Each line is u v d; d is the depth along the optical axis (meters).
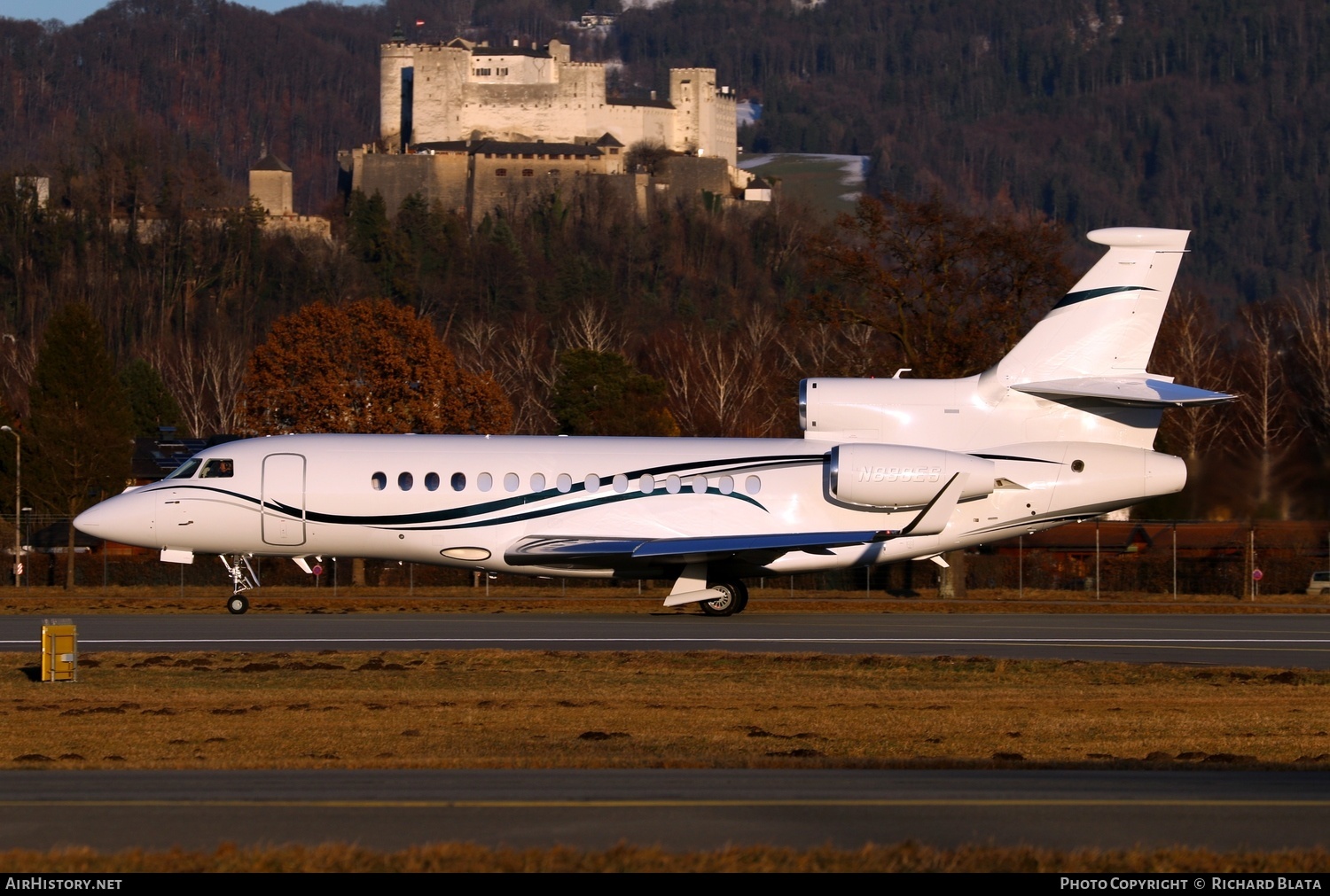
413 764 63.66
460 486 135.62
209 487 136.38
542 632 123.44
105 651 107.12
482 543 136.00
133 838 47.09
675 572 141.00
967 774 61.88
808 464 138.12
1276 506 191.88
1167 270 136.88
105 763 64.56
